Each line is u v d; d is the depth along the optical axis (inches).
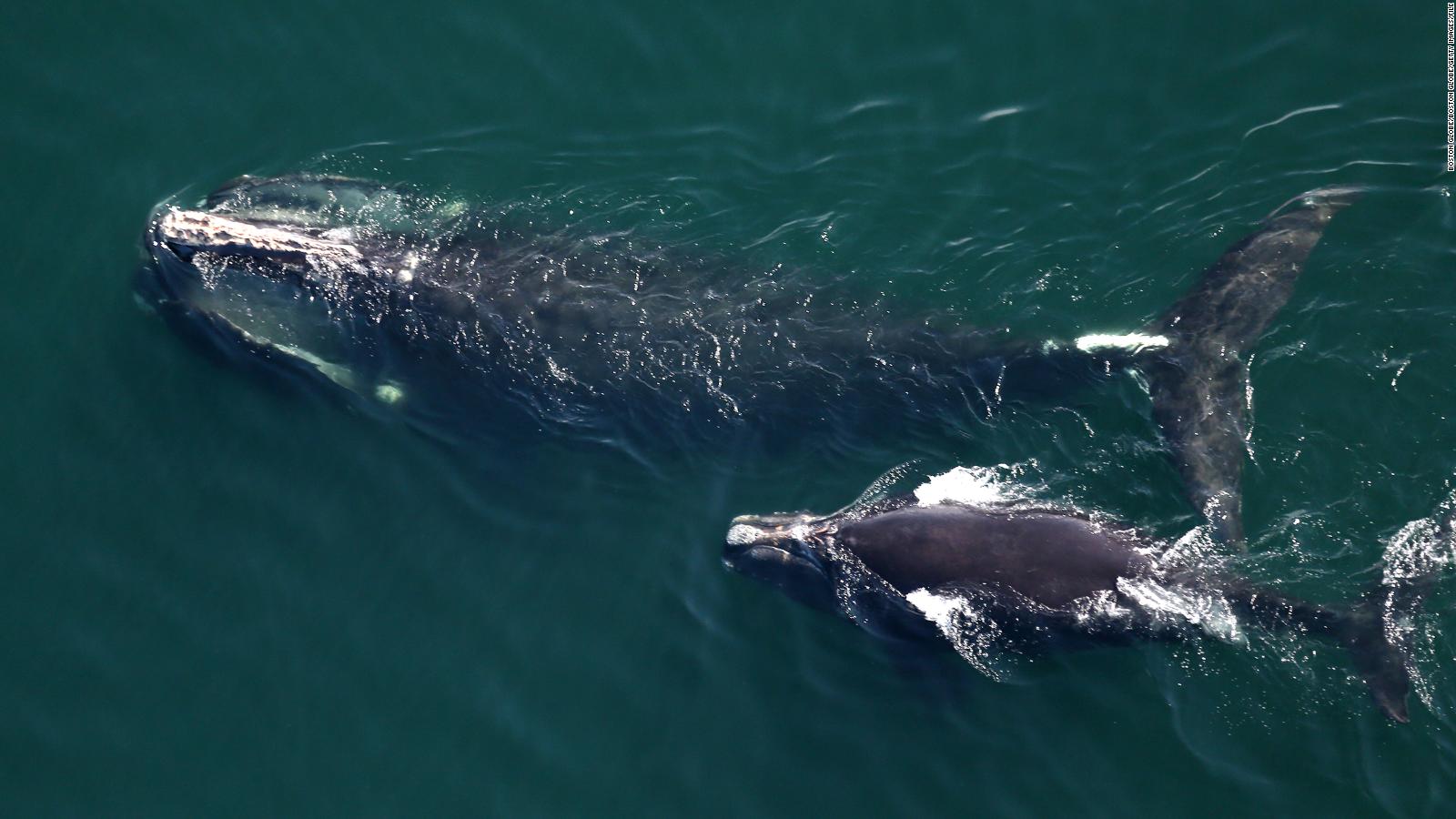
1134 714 2268.7
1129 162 2999.5
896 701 2349.9
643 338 2743.6
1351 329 2630.4
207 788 2340.1
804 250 2918.3
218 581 2568.9
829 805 2256.4
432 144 3166.8
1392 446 2487.7
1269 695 2236.7
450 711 2410.2
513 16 3371.1
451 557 2598.4
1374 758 2171.5
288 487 2684.5
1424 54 3026.6
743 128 3166.8
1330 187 2856.8
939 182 3031.5
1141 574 2268.7
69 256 2977.4
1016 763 2258.9
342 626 2516.0
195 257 2847.0
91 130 3169.3
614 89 3253.0
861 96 3193.9
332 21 3358.8
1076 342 2704.2
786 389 2696.9
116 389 2797.7
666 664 2436.0
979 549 2279.8
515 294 2790.4
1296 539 2373.3
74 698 2431.1
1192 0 3196.4
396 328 2810.0
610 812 2277.3
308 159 3137.3
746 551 2471.7
